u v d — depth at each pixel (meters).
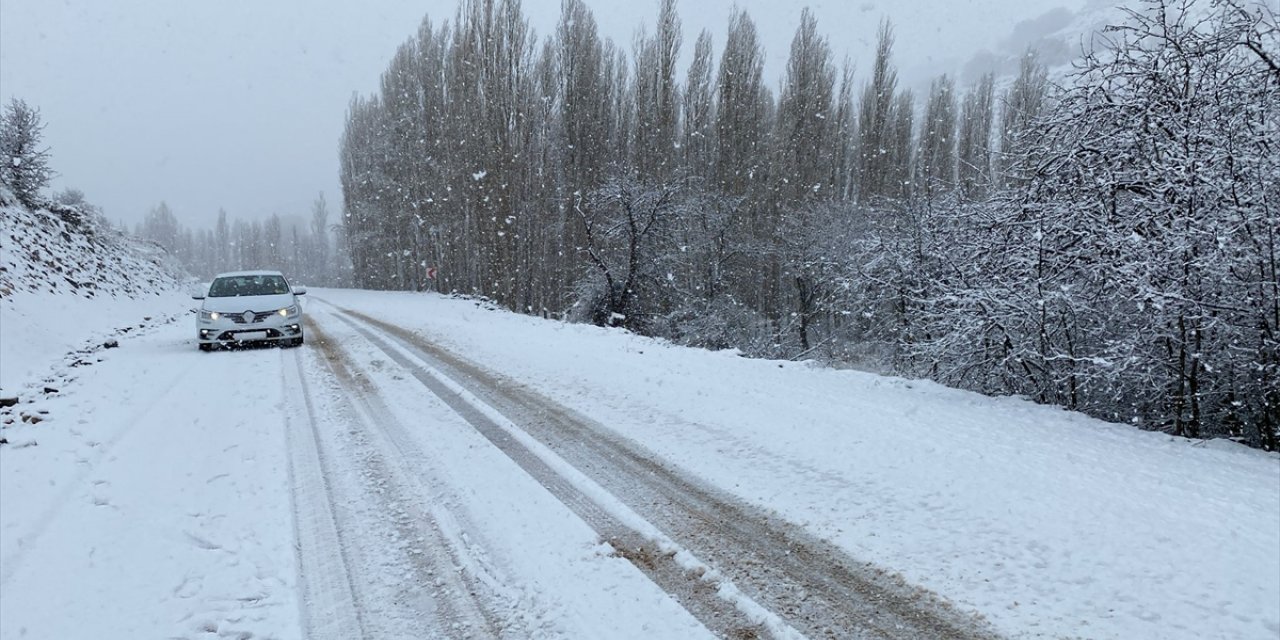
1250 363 6.85
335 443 5.62
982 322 8.48
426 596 3.21
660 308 25.88
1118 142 7.79
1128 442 5.34
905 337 13.81
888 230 14.85
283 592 3.24
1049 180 8.57
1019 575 3.23
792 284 30.72
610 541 3.76
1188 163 6.64
